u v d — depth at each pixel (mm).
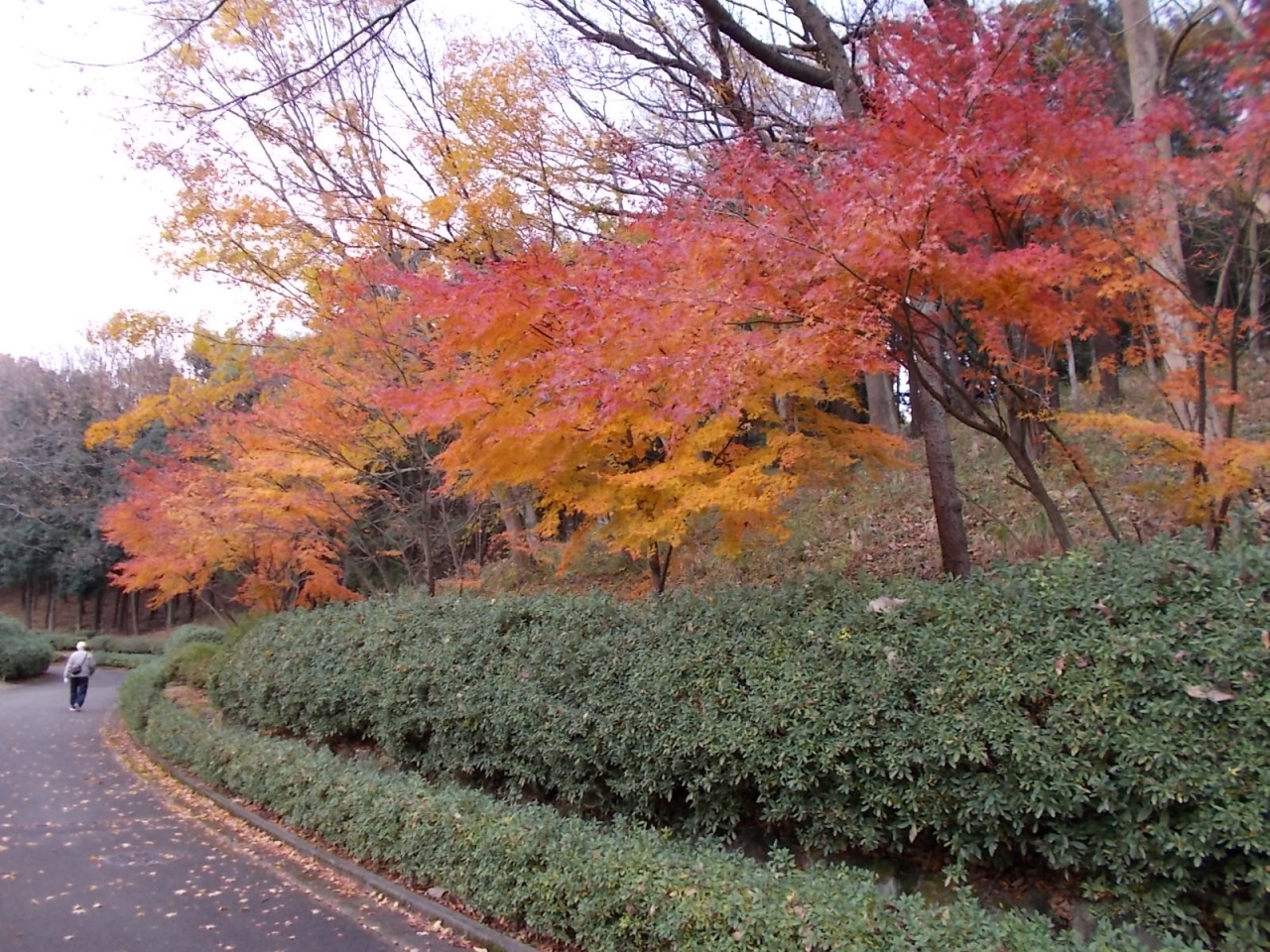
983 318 4855
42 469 29766
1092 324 5129
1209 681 3305
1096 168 4402
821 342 4465
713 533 9961
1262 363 9320
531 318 5754
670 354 4688
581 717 5445
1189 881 3332
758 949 3516
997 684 3807
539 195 9039
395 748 7227
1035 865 3896
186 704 11828
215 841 7242
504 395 6207
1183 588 3627
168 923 5207
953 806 3869
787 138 8664
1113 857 3494
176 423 10562
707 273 4805
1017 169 4586
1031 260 4391
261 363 9234
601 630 5980
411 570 11734
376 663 7715
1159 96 4738
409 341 8492
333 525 10352
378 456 9516
